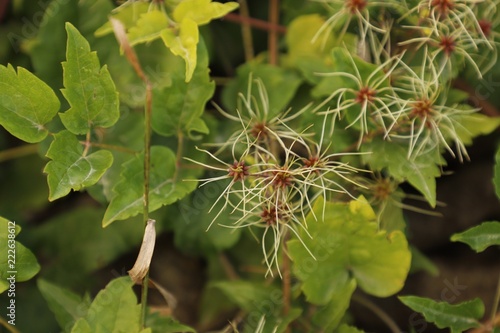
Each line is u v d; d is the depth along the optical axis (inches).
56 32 18.1
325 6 18.4
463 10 17.0
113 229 19.1
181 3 16.7
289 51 18.7
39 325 19.0
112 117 16.0
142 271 15.8
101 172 15.7
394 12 17.0
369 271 16.9
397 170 16.5
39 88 15.6
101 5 18.2
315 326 17.1
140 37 16.7
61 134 15.7
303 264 16.7
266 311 17.4
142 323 16.1
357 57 16.6
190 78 16.1
